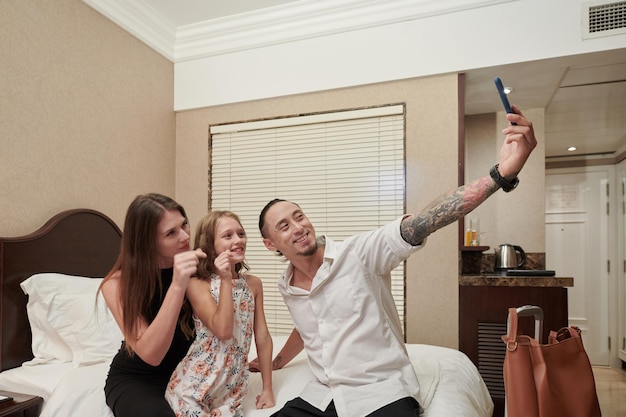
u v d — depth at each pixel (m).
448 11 2.56
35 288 1.93
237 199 3.12
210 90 3.15
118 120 2.70
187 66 3.22
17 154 2.05
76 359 1.80
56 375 1.74
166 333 1.28
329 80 2.83
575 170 4.68
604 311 4.47
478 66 2.51
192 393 1.31
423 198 2.64
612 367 4.38
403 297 2.64
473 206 1.22
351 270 1.47
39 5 2.17
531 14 2.43
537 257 3.24
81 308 1.88
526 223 3.28
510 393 1.36
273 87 2.97
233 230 1.56
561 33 2.37
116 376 1.45
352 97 2.81
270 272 3.01
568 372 1.43
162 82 3.13
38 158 2.16
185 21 3.06
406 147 2.68
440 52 2.59
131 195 2.81
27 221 2.09
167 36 3.12
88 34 2.48
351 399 1.33
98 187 2.53
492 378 2.44
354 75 2.77
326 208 2.89
